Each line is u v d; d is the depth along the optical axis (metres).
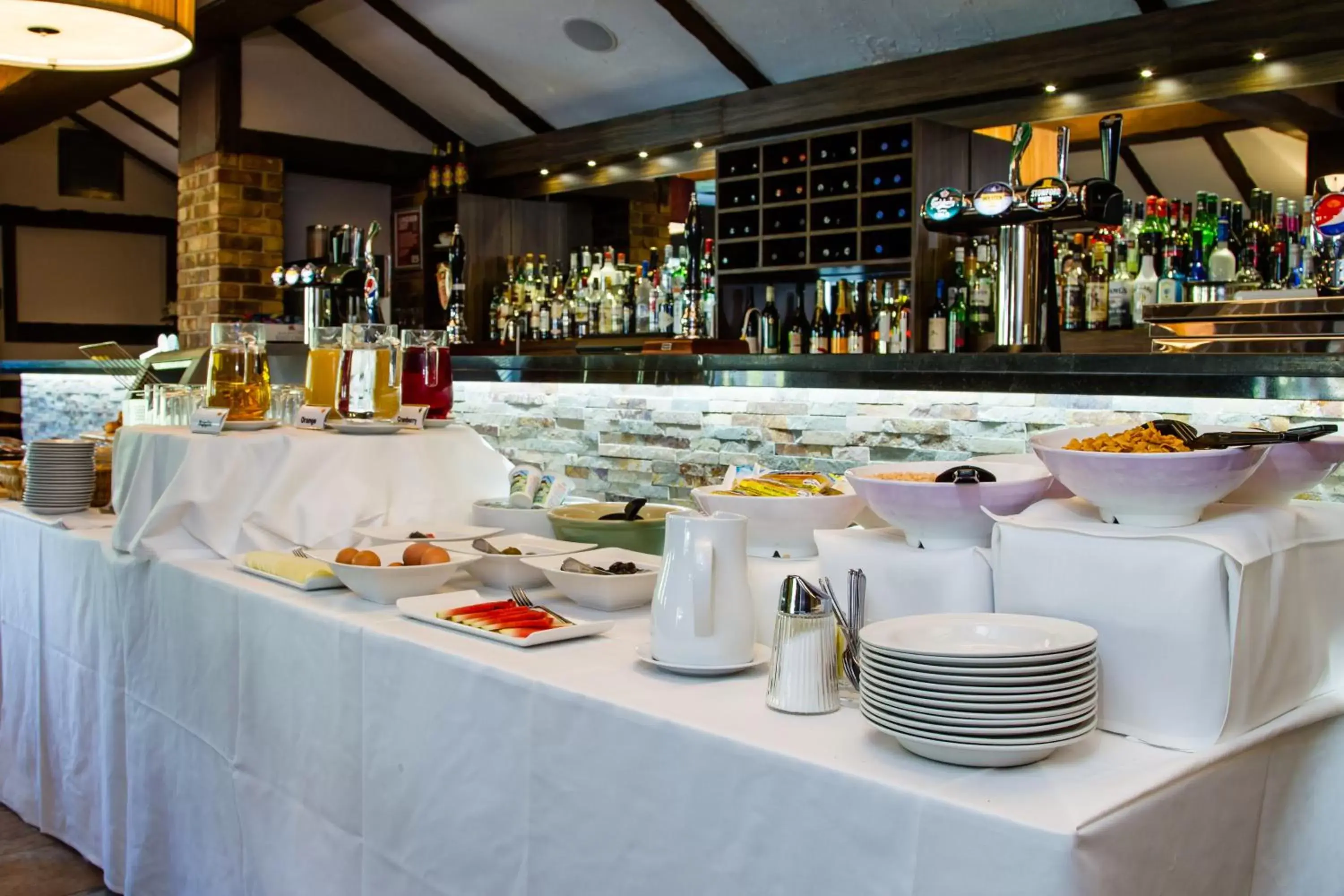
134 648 2.26
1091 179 2.83
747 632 1.39
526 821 1.39
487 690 1.45
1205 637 1.12
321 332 2.46
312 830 1.77
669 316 5.71
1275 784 1.26
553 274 7.38
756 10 5.06
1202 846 1.12
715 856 1.17
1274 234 4.21
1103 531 1.18
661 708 1.26
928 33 4.84
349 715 1.68
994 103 4.92
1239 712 1.14
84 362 5.36
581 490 3.27
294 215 7.32
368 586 1.81
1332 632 1.35
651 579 1.78
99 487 2.81
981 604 1.31
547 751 1.36
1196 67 4.32
